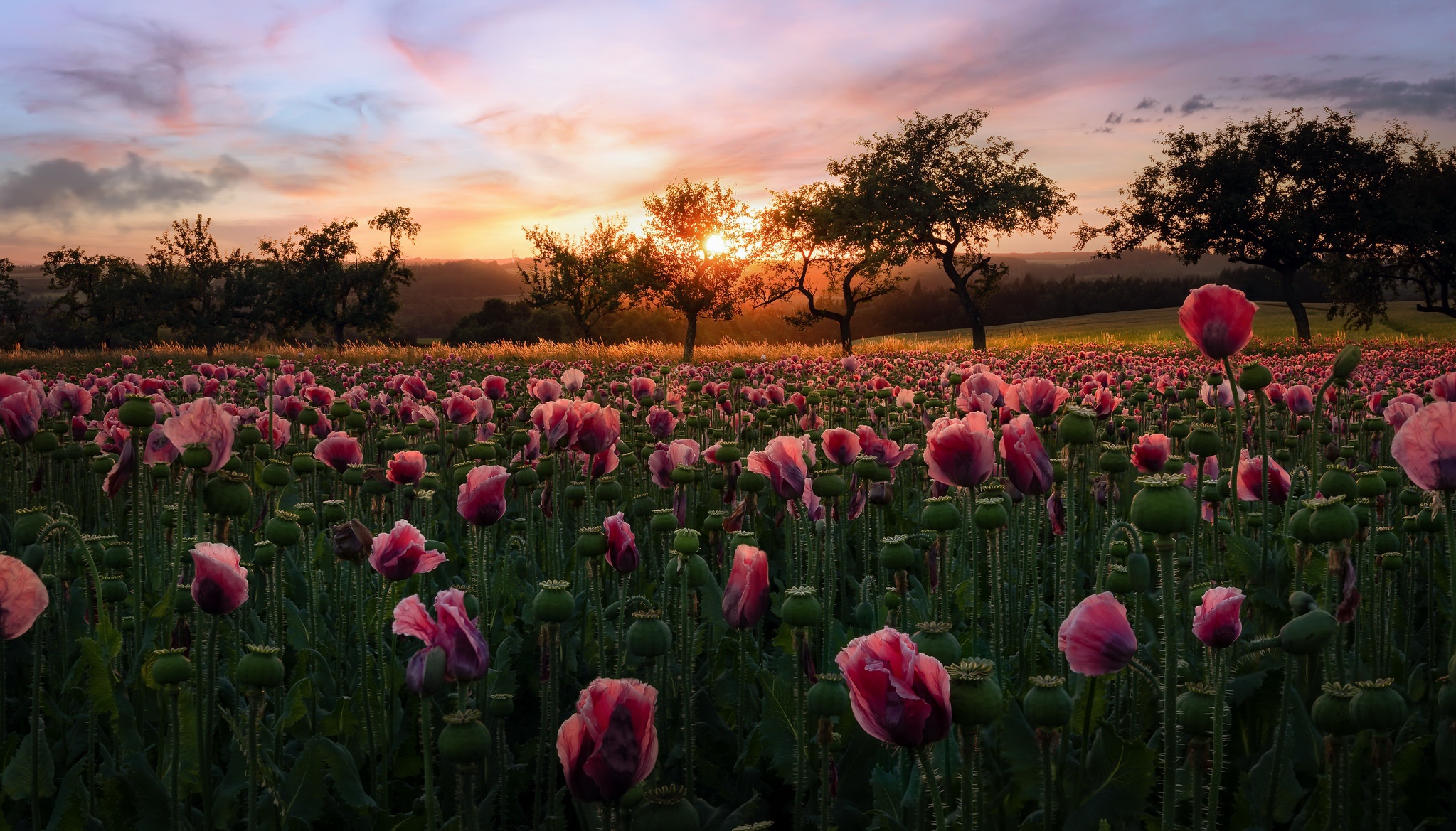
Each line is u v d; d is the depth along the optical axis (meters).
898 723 1.80
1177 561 3.89
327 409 7.23
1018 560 4.41
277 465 3.82
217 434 2.88
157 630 3.97
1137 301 131.12
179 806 2.77
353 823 2.90
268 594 3.70
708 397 9.59
